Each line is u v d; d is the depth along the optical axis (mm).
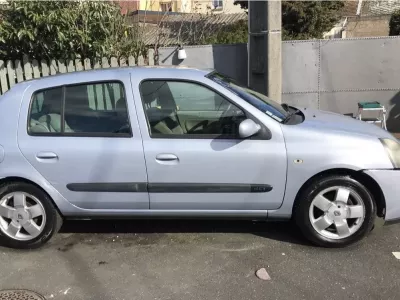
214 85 3799
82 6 7508
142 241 4105
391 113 8344
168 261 3717
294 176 3693
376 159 3664
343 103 8469
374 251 3785
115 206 3879
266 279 3385
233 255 3779
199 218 3924
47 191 3857
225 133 3740
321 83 8438
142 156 3729
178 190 3764
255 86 8094
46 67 7336
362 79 8305
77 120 3871
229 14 18203
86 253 3900
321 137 3701
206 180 3732
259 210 3830
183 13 15812
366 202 3727
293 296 3162
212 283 3361
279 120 3818
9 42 7414
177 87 3826
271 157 3670
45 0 7219
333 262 3617
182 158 3701
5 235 3977
